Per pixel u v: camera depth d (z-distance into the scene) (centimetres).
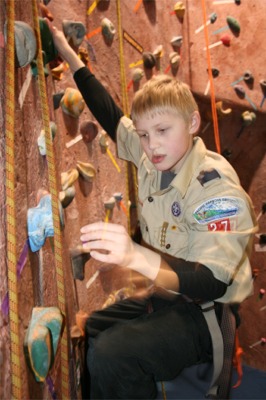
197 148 108
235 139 171
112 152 151
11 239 68
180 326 111
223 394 112
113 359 109
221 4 162
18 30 76
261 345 178
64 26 117
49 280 97
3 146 70
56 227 86
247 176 171
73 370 118
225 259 97
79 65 122
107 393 113
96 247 94
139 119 102
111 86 142
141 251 96
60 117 118
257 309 177
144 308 135
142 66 157
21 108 81
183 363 113
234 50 163
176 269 96
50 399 96
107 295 154
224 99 168
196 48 171
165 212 111
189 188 105
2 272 70
